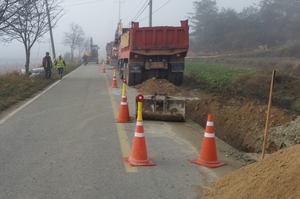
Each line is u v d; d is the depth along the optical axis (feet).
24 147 23.62
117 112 37.01
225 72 89.61
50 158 21.29
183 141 26.35
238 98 45.50
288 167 14.67
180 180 18.06
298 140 27.94
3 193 16.14
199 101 44.11
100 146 24.08
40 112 36.83
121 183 17.51
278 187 13.62
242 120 35.55
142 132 20.65
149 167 20.03
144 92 54.65
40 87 60.75
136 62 61.77
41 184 17.22
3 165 19.95
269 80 63.67
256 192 14.07
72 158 21.34
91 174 18.69
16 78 68.54
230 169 20.11
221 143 28.37
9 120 32.65
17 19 65.57
